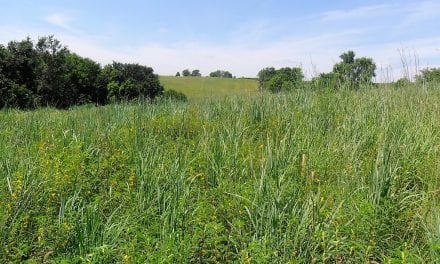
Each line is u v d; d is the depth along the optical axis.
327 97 8.65
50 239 4.14
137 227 4.37
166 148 7.14
